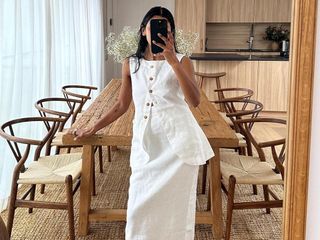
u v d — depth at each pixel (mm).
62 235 2783
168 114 1978
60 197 3385
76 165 2766
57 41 4711
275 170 2699
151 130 1997
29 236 2762
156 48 1920
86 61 6270
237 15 7977
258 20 7953
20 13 3398
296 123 1409
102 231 2840
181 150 1982
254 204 2572
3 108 3203
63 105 4918
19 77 3439
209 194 2988
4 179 3254
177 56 2014
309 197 1434
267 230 2895
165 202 2055
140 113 2020
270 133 5707
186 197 2064
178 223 2084
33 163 2799
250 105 6414
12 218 2564
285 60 6305
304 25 1348
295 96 1396
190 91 1953
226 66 6406
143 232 2098
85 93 6227
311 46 1354
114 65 8672
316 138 1385
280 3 7852
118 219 2768
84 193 2723
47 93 4277
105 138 2443
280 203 2574
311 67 1365
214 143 2418
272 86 6395
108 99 3627
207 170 3639
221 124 2703
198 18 7668
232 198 2555
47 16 4191
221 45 8570
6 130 3287
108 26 8188
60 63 4801
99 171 3992
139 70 2016
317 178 1388
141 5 8406
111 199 3355
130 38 3699
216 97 6453
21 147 3613
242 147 3359
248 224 2982
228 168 2736
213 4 7984
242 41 8516
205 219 2732
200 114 2998
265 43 8469
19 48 3404
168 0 8359
